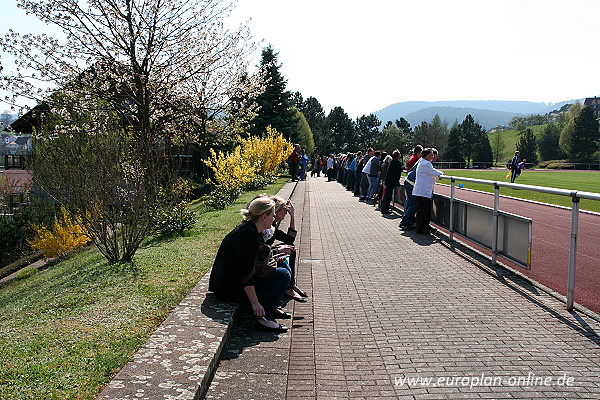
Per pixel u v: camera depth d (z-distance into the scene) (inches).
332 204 731.4
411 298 243.1
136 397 116.3
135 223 309.4
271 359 159.6
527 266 267.4
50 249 637.3
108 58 620.4
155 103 658.2
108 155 318.7
